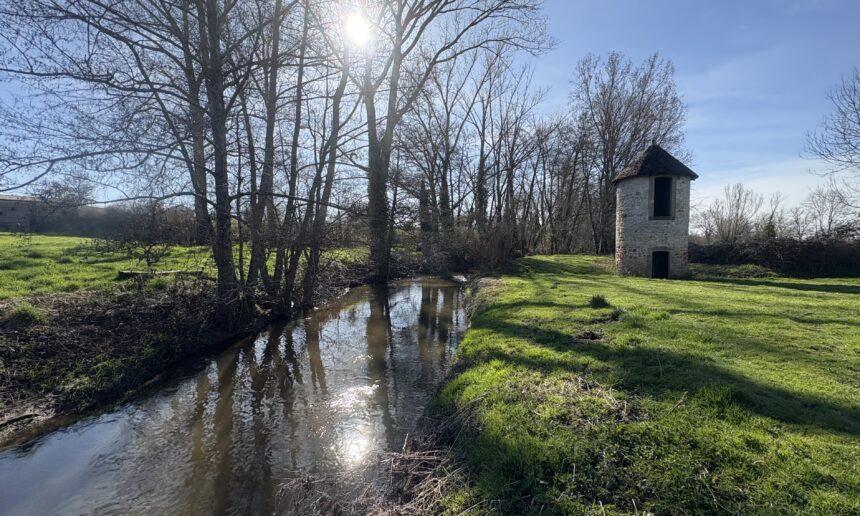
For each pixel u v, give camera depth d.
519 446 4.63
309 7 11.95
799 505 3.41
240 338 12.11
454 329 13.55
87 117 9.20
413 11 20.56
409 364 10.01
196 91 10.90
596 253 40.03
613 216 39.03
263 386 8.80
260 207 12.88
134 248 9.97
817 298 12.70
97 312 10.00
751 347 7.17
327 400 8.01
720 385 5.45
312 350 11.31
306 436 6.65
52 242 18.28
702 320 9.23
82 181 9.12
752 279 20.55
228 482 5.50
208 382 9.03
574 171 42.59
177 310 10.90
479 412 5.73
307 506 4.80
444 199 31.55
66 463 5.98
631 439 4.51
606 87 38.50
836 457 3.94
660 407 5.10
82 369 8.27
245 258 14.20
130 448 6.37
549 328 9.16
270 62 11.50
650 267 21.80
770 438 4.30
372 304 18.20
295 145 14.02
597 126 39.31
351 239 14.66
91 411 7.57
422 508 4.24
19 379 7.54
